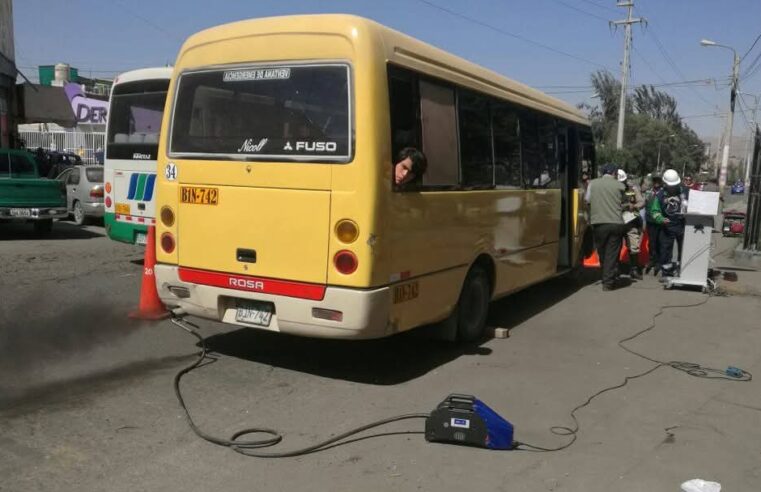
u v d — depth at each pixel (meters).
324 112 5.23
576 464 4.28
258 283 5.52
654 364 6.57
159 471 3.99
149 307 7.48
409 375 5.96
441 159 6.06
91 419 4.71
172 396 5.21
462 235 6.44
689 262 10.45
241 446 4.33
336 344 6.84
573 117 10.21
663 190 11.54
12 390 5.21
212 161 5.70
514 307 9.18
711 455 4.49
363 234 5.09
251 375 5.80
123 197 11.00
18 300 8.16
